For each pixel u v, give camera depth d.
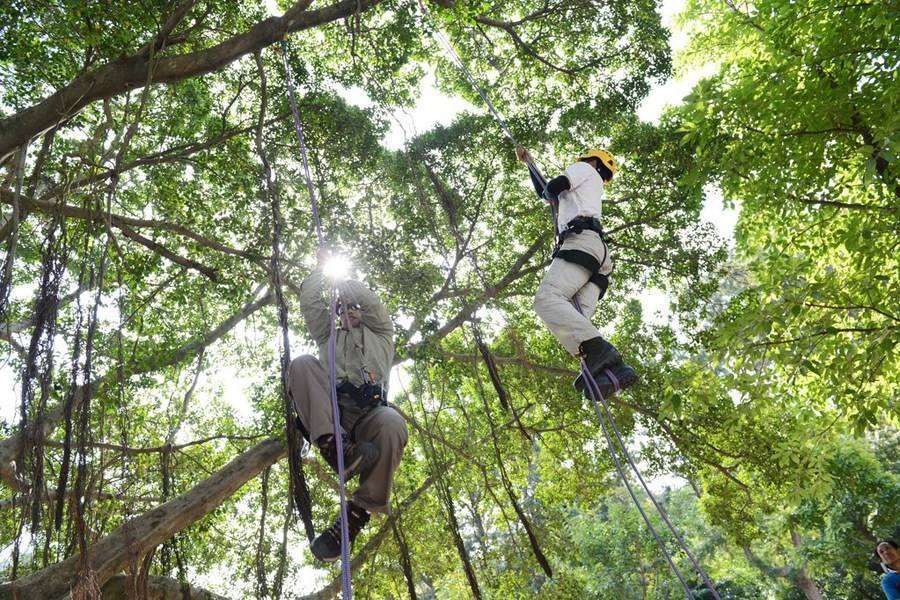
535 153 12.38
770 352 9.09
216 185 10.88
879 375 9.62
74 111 7.55
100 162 7.75
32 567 8.16
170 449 9.95
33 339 5.80
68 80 9.18
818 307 9.06
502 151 11.85
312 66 11.35
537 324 13.70
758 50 12.90
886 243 9.15
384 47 9.96
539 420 13.84
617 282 13.50
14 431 8.31
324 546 3.68
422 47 11.11
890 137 7.41
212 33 10.13
